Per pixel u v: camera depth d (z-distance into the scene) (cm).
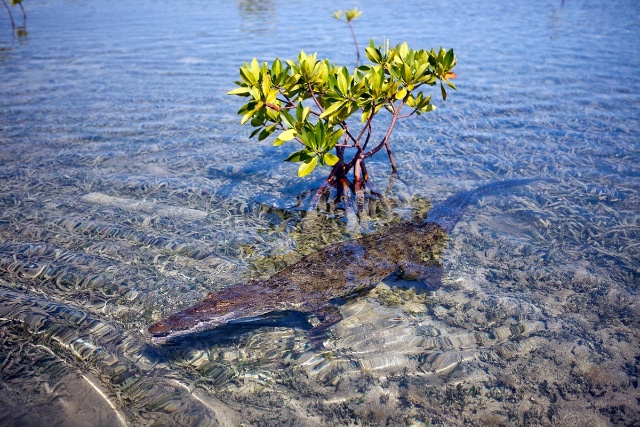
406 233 230
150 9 952
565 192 271
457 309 197
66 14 887
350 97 240
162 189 277
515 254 225
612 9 843
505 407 161
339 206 266
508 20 759
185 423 155
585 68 486
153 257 222
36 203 260
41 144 331
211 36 673
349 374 172
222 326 190
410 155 320
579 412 159
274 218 254
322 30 695
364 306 199
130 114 388
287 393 166
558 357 176
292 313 198
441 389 167
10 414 155
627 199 261
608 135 334
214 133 355
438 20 764
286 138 233
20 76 488
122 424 154
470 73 482
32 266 213
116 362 173
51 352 175
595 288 204
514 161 306
